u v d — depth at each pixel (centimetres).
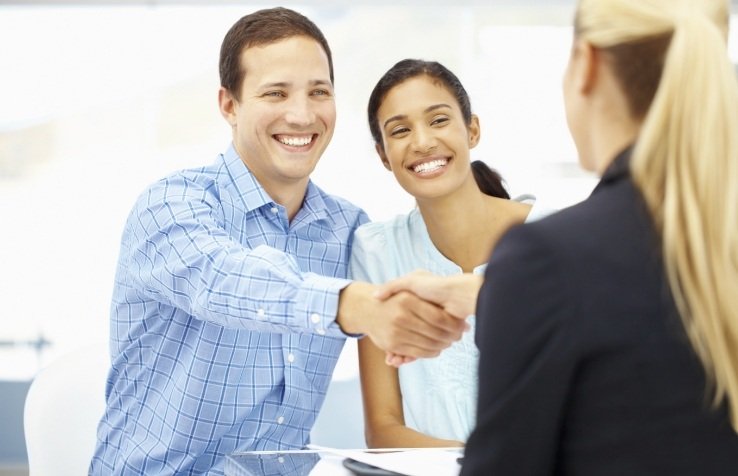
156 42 367
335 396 352
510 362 86
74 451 187
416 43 365
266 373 175
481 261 198
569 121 101
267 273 140
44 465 183
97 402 191
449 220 195
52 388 188
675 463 85
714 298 84
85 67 367
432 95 189
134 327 175
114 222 369
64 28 366
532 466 86
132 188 370
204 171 182
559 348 84
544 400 85
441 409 190
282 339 177
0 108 366
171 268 155
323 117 178
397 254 198
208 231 158
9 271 367
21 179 369
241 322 143
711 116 83
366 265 197
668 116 86
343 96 367
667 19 88
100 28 367
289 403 178
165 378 174
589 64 94
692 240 83
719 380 84
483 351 89
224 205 176
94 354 194
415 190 190
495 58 363
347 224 198
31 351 366
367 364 195
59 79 367
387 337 132
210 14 366
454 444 178
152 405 175
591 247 86
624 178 91
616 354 85
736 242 85
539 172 364
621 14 91
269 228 182
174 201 166
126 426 178
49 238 368
